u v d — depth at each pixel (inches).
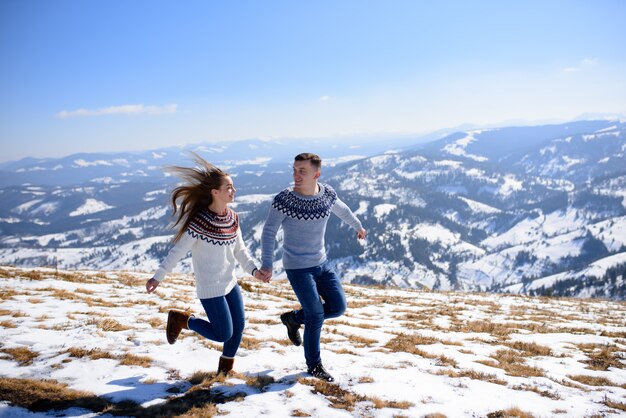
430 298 805.2
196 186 178.4
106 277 673.6
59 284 519.2
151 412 164.6
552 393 221.6
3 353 225.8
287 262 200.5
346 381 212.2
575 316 638.5
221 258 186.5
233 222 191.0
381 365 247.6
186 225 179.0
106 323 301.9
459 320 499.2
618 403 209.3
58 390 179.3
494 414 182.4
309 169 191.6
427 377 230.8
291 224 197.6
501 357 303.3
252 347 268.4
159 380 201.0
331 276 209.8
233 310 197.5
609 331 472.1
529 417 180.7
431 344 335.0
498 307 711.1
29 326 285.7
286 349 270.7
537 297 1086.4
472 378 238.5
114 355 230.1
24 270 634.8
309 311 201.8
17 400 166.7
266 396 185.6
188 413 164.1
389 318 488.1
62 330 280.4
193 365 225.6
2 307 349.1
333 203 208.8
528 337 402.9
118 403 172.9
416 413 177.0
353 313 511.2
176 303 446.0
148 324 315.0
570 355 331.0
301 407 175.5
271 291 683.4
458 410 184.2
